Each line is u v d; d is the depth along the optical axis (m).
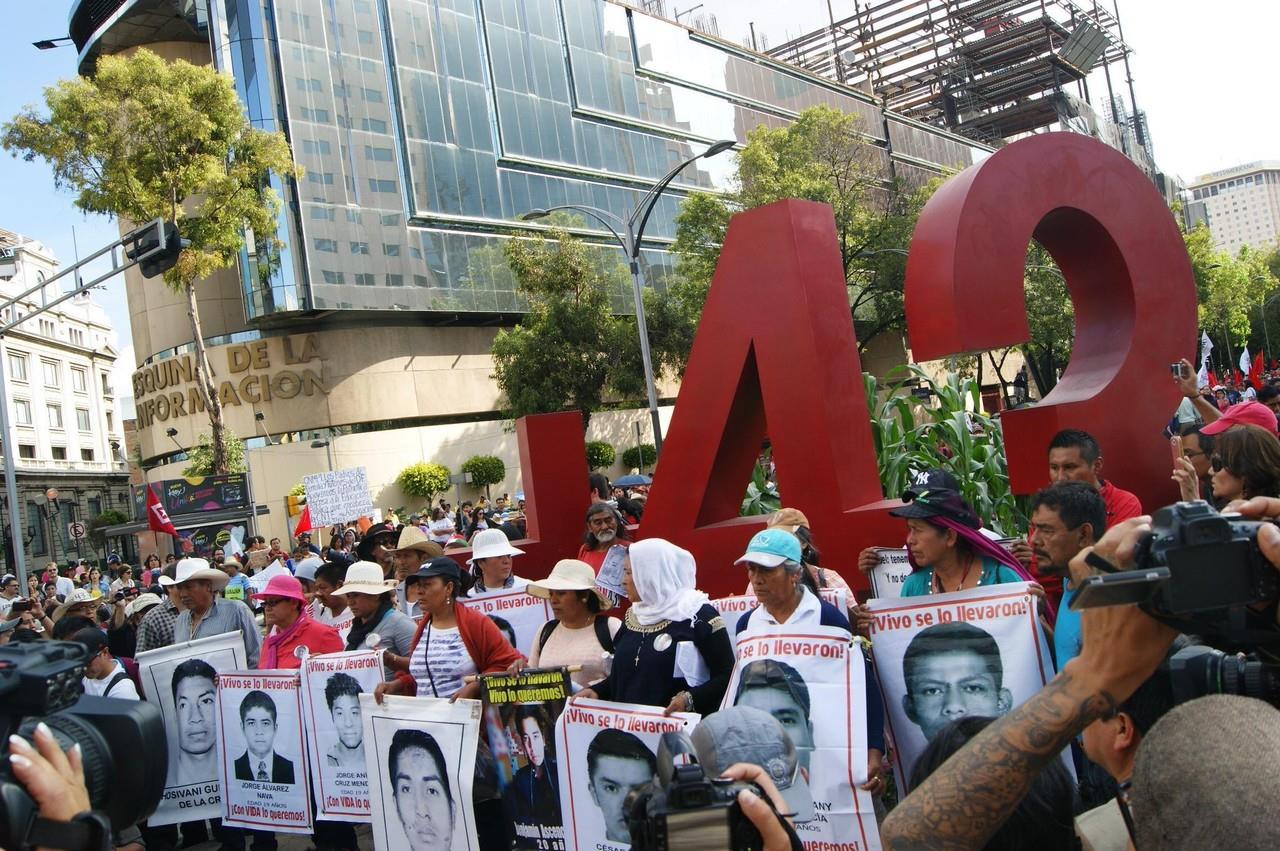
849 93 56.72
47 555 59.94
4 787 1.48
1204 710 1.23
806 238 6.00
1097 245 5.99
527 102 41.00
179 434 37.47
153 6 36.91
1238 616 1.43
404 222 36.34
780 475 5.99
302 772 5.66
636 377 33.78
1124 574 1.36
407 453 37.28
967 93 66.69
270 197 29.02
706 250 34.09
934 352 5.60
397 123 36.72
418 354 38.19
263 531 35.69
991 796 1.50
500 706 4.61
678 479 6.58
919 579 4.31
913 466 8.29
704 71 49.47
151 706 2.06
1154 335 5.90
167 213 26.20
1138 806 1.23
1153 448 5.78
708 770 2.44
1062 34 60.47
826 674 3.77
